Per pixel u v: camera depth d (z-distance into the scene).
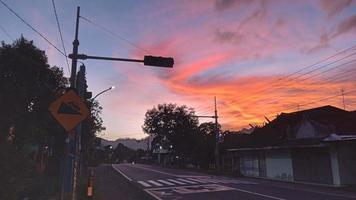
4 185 11.74
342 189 28.02
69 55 16.38
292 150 38.62
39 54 25.97
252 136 50.97
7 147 12.20
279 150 40.97
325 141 32.06
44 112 25.44
